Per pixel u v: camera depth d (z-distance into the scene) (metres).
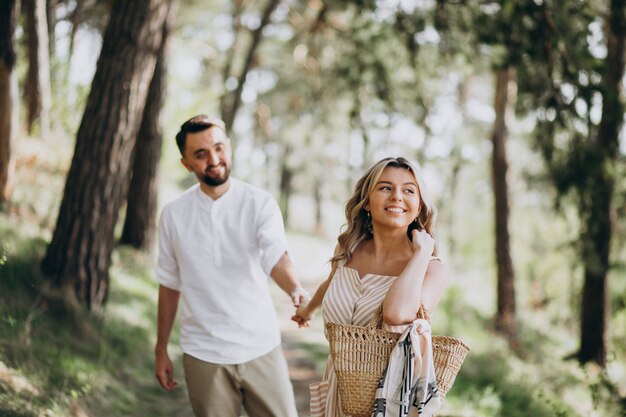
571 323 19.28
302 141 24.78
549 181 9.30
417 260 2.75
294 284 3.47
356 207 3.01
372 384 2.65
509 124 15.15
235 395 3.54
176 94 16.17
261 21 17.34
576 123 8.48
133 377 5.98
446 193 24.06
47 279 6.24
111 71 6.54
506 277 14.90
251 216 3.55
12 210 8.09
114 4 6.67
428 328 2.66
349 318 2.90
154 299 8.99
